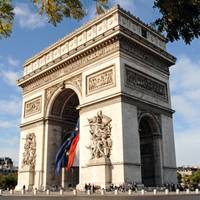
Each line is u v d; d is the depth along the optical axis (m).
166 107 82.88
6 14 17.77
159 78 83.69
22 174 91.94
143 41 78.31
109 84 73.00
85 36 85.31
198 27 13.88
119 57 72.12
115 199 46.16
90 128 73.81
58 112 93.75
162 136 78.56
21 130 100.81
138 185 65.19
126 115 68.81
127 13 79.12
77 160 80.94
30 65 105.69
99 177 66.75
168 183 75.69
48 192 70.44
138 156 68.62
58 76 90.75
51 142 89.56
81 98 80.50
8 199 51.28
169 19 13.91
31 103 100.19
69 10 17.62
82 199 47.88
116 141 67.12
